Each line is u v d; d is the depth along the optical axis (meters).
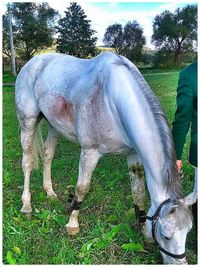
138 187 3.59
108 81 3.36
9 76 14.19
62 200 4.52
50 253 3.57
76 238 3.74
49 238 3.74
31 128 4.49
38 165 4.87
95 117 3.48
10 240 3.70
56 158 5.81
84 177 3.70
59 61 4.19
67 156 5.82
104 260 3.40
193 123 3.16
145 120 3.02
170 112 7.15
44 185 4.63
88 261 3.36
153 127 2.97
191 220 2.62
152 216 2.82
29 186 4.59
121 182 4.78
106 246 3.53
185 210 2.61
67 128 3.90
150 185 2.89
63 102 3.84
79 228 3.87
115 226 3.64
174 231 2.56
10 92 11.55
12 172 5.30
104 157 5.55
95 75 3.53
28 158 4.49
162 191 2.80
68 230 3.81
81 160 3.70
